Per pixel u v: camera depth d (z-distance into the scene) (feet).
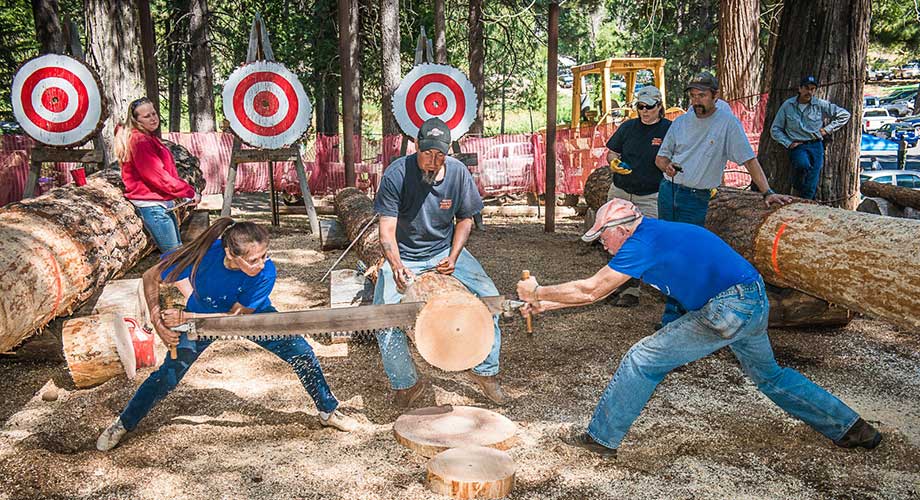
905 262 14.40
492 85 89.04
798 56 26.55
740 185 40.68
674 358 12.51
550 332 20.34
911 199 28.66
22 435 13.76
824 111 26.20
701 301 12.21
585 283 12.21
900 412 15.06
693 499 11.82
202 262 12.12
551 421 14.64
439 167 13.84
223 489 11.94
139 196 19.67
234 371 17.04
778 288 19.81
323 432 14.03
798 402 13.20
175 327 11.81
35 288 15.49
